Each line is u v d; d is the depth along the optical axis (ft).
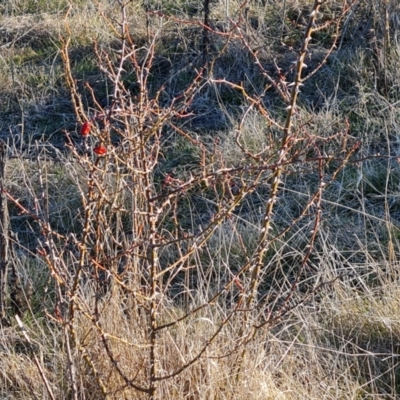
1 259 13.07
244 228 14.76
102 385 10.12
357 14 20.49
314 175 16.31
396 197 15.61
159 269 12.87
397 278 13.12
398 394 11.47
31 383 11.44
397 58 19.17
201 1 22.25
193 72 20.29
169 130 18.26
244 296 10.68
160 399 10.35
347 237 14.69
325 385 11.07
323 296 13.00
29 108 19.93
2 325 13.05
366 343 12.25
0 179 12.91
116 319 10.85
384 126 17.47
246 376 10.66
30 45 22.39
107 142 9.48
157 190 16.66
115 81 9.59
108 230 10.51
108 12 22.44
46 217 11.26
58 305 10.11
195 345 10.84
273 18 21.62
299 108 18.15
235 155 16.75
